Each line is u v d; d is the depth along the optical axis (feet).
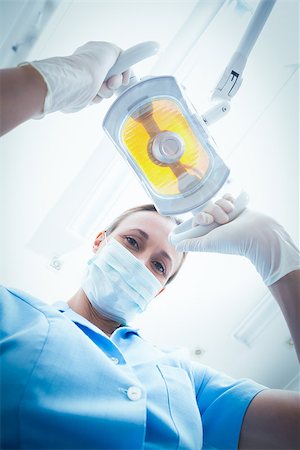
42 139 4.25
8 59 3.76
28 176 4.41
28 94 2.40
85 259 4.89
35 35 3.68
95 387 2.56
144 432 2.43
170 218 4.42
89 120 4.17
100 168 4.35
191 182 3.05
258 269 3.36
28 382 2.39
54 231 4.66
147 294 3.91
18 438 2.23
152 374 3.17
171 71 3.91
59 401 2.40
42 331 2.74
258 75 4.02
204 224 3.36
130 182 4.59
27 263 4.81
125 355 3.38
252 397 3.31
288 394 3.18
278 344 5.31
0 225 4.58
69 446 2.29
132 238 4.16
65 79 2.68
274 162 4.49
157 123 2.99
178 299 5.28
